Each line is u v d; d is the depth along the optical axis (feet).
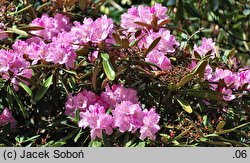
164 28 11.32
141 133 9.62
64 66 10.15
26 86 9.81
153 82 10.34
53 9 11.43
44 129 10.28
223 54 12.12
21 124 10.69
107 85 10.18
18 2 11.63
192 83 10.37
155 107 10.48
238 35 17.46
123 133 10.00
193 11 16.28
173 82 10.14
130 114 9.70
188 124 10.07
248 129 10.81
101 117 9.63
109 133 9.74
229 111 10.66
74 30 10.15
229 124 10.54
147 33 10.80
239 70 11.16
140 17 10.91
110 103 10.16
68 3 11.39
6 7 11.25
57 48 9.95
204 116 10.19
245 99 10.82
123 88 10.16
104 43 9.93
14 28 10.60
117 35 9.78
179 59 10.77
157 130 9.66
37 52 10.06
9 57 9.86
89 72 10.25
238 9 16.56
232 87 10.68
